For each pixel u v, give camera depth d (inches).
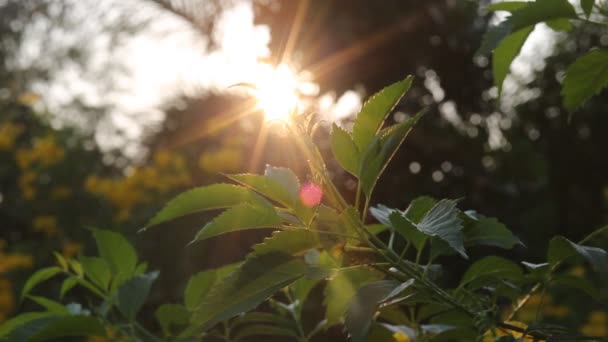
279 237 32.4
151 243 173.6
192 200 34.7
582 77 39.3
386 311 41.8
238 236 161.3
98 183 189.5
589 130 205.8
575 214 206.8
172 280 166.2
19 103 245.1
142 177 187.2
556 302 170.4
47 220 196.5
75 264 49.0
